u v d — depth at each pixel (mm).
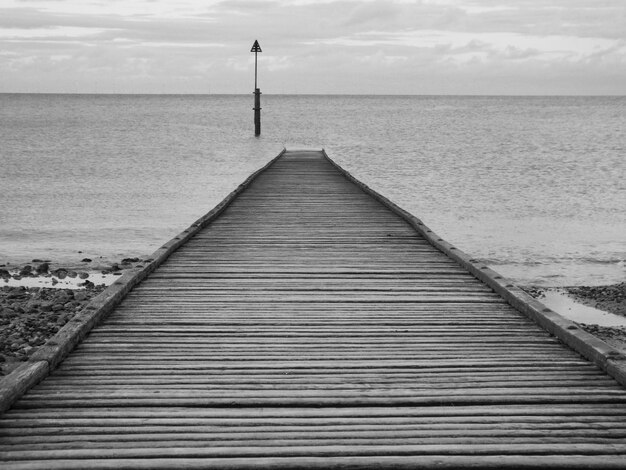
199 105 182125
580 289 11664
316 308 5762
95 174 27859
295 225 10281
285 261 7711
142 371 4227
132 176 27234
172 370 4250
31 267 12539
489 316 5535
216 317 5457
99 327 5148
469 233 16500
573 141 49062
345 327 5215
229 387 3975
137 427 3420
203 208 19766
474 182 26031
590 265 13531
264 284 6613
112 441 3258
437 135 56250
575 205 20906
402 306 5848
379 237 9328
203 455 3119
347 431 3391
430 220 18094
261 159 34344
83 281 11773
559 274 12781
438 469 3021
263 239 9125
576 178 27578
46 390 3904
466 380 4094
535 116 105875
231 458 3092
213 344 4777
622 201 21812
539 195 22875
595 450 3176
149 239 15508
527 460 3070
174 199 21406
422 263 7652
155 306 5770
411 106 183500
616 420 3521
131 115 101062
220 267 7359
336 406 3738
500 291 6215
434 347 4734
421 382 4059
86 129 61875
